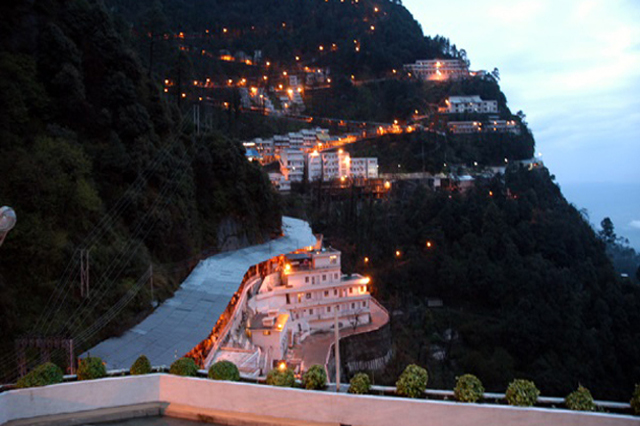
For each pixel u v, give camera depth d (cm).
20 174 3544
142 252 4234
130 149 4856
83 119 4681
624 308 9019
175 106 6350
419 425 1523
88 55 5112
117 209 4350
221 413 1694
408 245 10212
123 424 1666
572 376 7156
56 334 3062
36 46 4638
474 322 8338
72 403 1705
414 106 17525
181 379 1781
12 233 3247
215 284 4650
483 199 11781
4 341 2906
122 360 3042
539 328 7725
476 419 1476
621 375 7712
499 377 7056
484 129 16888
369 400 1572
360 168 13488
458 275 9088
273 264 6356
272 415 1666
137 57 6081
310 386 1712
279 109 16588
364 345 5978
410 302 8888
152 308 3938
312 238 7462
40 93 4419
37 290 3278
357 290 6450
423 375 1625
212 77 16075
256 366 3619
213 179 5966
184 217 5050
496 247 9969
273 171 12288
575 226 11506
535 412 1430
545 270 9156
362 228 10294
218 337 4103
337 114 17412
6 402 1622
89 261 3581
